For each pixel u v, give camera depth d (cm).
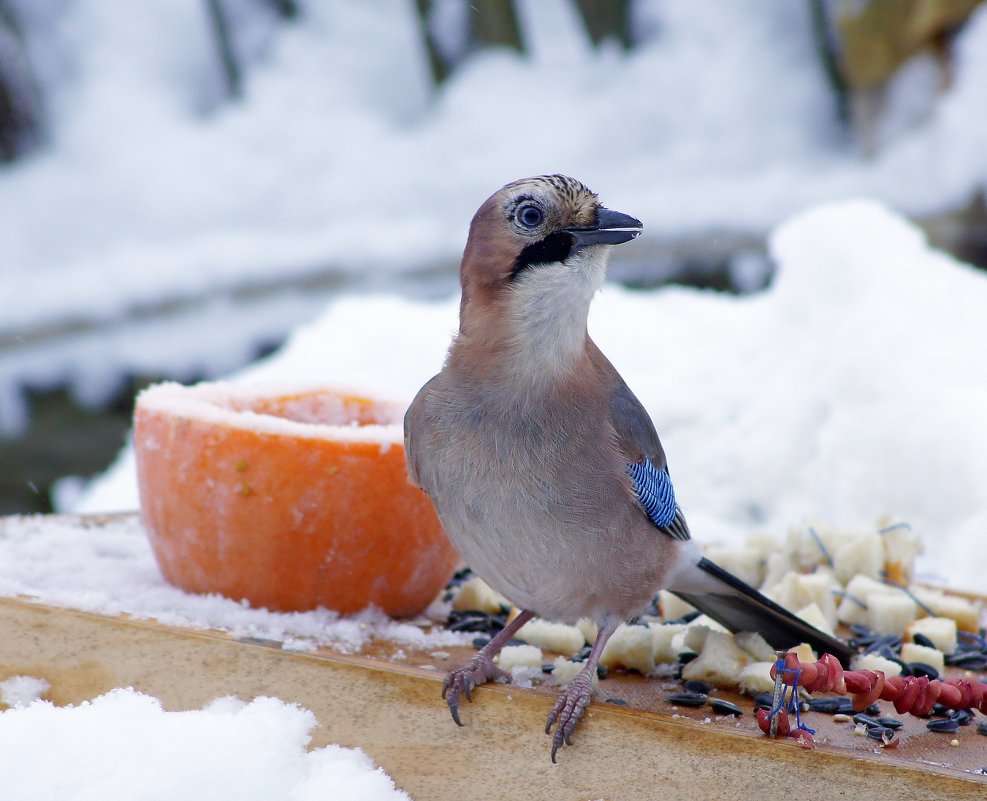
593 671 486
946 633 599
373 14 2467
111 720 459
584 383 504
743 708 500
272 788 441
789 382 1013
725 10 2222
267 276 1798
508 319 496
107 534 688
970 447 892
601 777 447
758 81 2125
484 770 459
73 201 2145
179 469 554
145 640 492
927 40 1667
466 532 507
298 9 2481
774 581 685
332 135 2281
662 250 1712
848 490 933
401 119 2350
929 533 899
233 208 2134
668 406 1035
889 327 986
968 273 1054
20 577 581
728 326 1168
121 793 430
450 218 1998
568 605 513
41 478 1653
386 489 559
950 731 486
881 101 1744
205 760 441
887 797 419
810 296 1047
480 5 2288
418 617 608
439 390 510
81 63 2395
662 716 452
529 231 494
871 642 612
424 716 466
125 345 1739
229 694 481
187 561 564
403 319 1193
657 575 518
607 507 496
